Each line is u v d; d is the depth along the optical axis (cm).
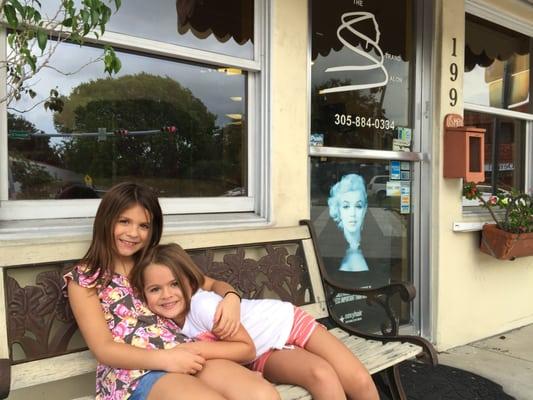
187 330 206
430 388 322
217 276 251
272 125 296
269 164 297
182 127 291
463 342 409
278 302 226
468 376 342
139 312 198
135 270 202
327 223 358
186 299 206
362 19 367
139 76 274
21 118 238
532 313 472
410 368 355
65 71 250
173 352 180
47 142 247
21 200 235
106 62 188
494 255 400
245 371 185
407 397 309
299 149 311
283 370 207
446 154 383
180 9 281
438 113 386
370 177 377
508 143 488
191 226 269
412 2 396
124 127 272
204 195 300
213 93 299
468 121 447
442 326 393
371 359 232
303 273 286
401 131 391
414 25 395
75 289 190
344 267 368
